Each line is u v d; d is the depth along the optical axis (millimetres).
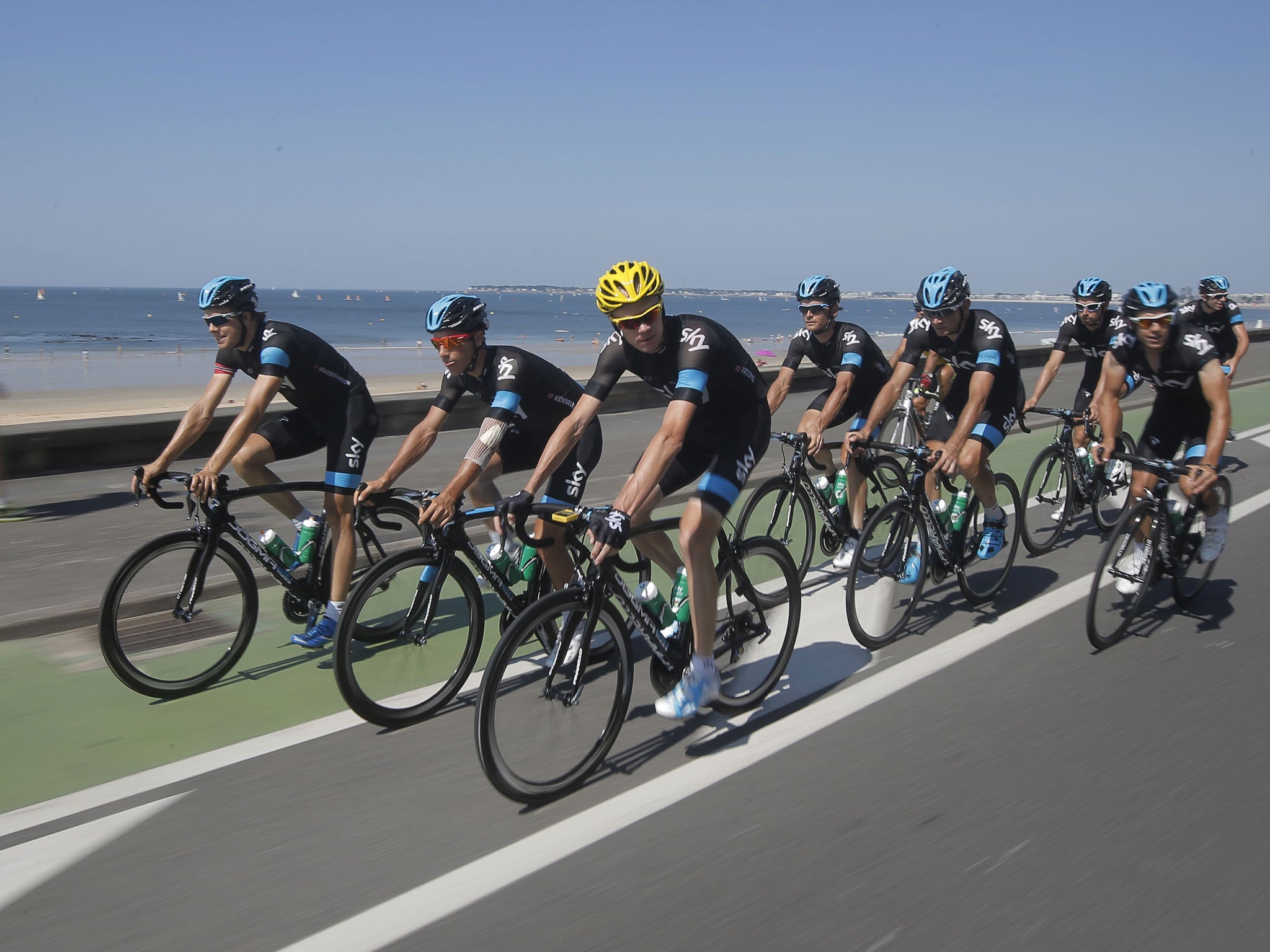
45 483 8086
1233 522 6352
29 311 127438
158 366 41906
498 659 2693
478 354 3666
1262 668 3818
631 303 2848
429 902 2283
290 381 3854
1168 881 2354
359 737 3232
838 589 4938
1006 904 2262
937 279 4367
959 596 4820
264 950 2107
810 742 3146
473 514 3404
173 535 3631
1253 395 15211
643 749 3119
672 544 3613
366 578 3230
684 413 2957
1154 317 4000
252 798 2797
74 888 2336
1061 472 5805
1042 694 3549
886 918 2209
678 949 2107
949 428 4773
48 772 2953
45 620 4383
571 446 3193
